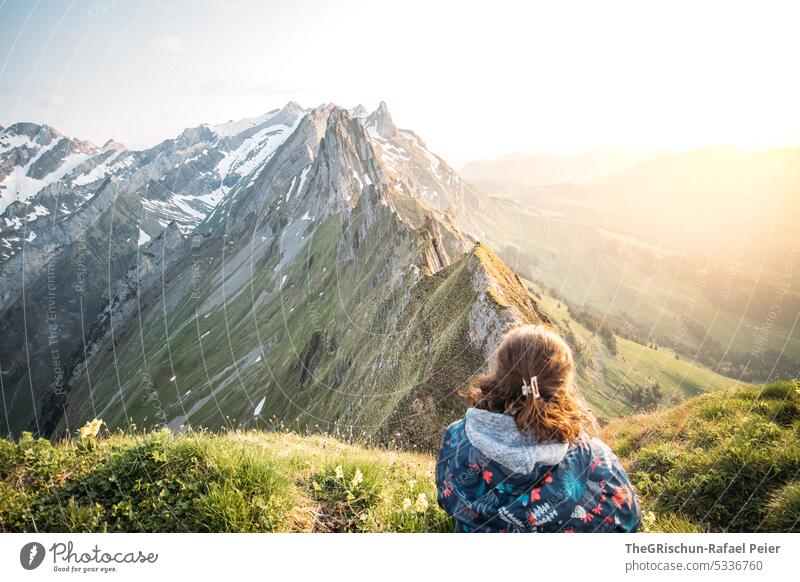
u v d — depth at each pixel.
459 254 116.06
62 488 5.57
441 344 34.28
